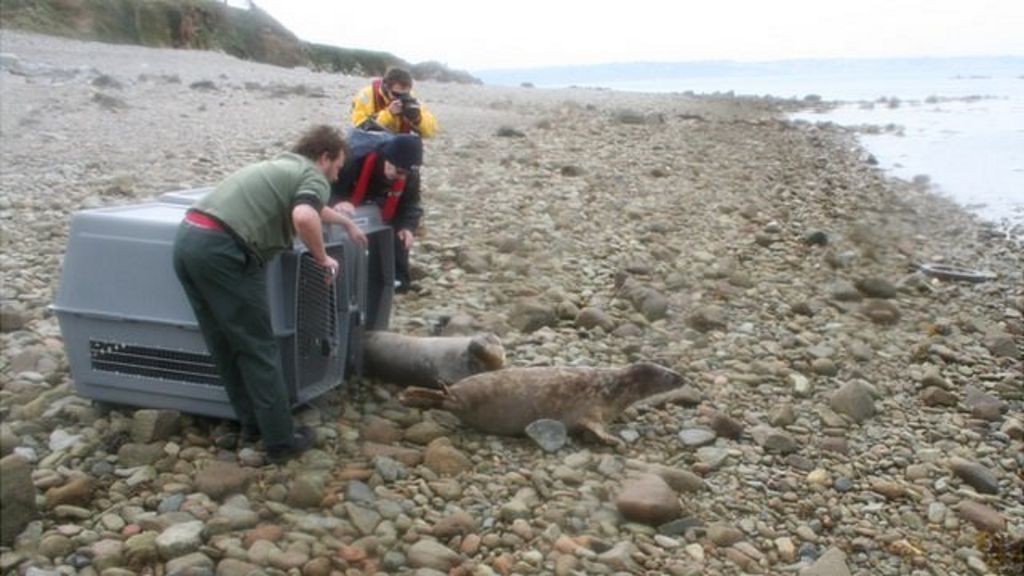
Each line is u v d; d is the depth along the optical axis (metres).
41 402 6.24
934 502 6.14
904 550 5.55
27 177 12.88
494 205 13.04
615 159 18.45
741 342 8.68
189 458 5.69
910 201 17.55
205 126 18.38
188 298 5.48
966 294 11.23
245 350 5.44
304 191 5.41
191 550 4.79
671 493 5.64
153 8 49.47
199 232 5.25
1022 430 7.23
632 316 9.02
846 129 32.06
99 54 35.41
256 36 56.53
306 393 6.13
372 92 8.30
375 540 5.04
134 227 5.78
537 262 10.49
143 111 19.78
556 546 5.16
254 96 24.58
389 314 7.38
